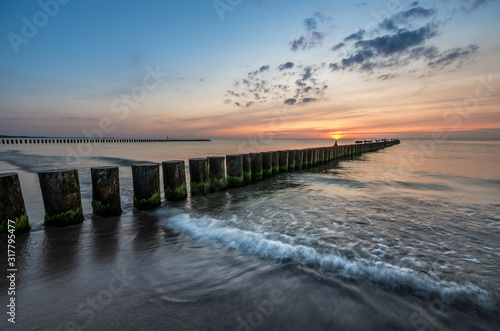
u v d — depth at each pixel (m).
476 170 13.29
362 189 8.17
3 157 20.45
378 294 2.39
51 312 2.13
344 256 3.28
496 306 2.25
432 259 3.25
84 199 6.74
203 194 6.86
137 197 5.42
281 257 3.19
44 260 3.15
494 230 4.38
